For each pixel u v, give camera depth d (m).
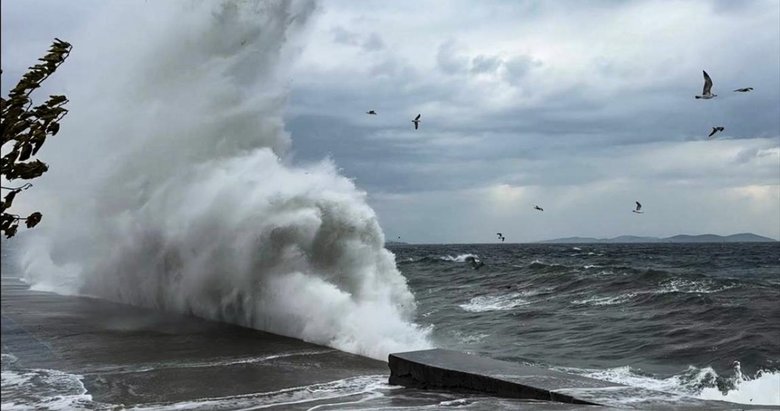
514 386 6.34
